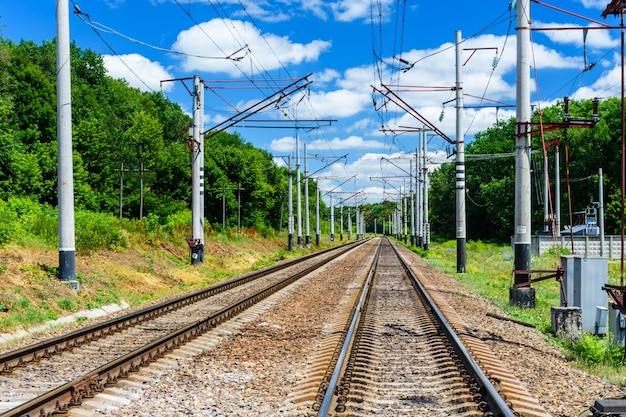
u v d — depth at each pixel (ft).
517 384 28.91
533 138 248.32
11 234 70.90
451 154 110.93
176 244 118.62
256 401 26.84
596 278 51.11
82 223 91.30
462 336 40.32
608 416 23.62
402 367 32.96
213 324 46.65
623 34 42.04
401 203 417.08
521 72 64.54
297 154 215.10
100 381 28.09
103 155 228.02
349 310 55.88
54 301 55.77
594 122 60.54
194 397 27.20
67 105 61.16
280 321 51.49
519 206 65.05
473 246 206.39
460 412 24.32
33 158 165.58
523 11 64.08
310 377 30.19
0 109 151.53
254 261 153.99
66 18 60.85
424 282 85.30
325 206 541.75
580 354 39.78
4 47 168.25
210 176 275.18
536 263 126.41
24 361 33.35
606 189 224.94
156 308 55.57
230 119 109.19
